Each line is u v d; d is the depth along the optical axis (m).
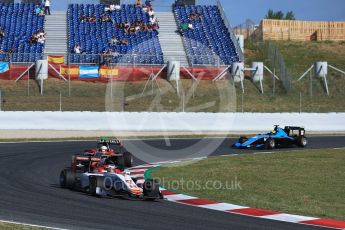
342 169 61.94
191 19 162.38
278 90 135.88
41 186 47.66
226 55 147.25
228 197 43.47
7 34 144.88
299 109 126.62
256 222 34.00
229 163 67.00
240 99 127.69
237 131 112.31
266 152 81.25
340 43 198.25
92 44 144.50
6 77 127.25
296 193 46.03
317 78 146.88
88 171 46.91
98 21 155.50
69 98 118.44
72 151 78.69
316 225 33.69
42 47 140.62
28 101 114.38
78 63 133.25
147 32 153.25
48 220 32.53
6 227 29.69
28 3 159.88
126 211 36.38
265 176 55.81
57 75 129.00
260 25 198.50
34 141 91.88
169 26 159.25
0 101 109.88
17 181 50.12
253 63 137.38
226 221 34.03
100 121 106.00
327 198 44.06
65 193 43.81
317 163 67.19
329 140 100.94
